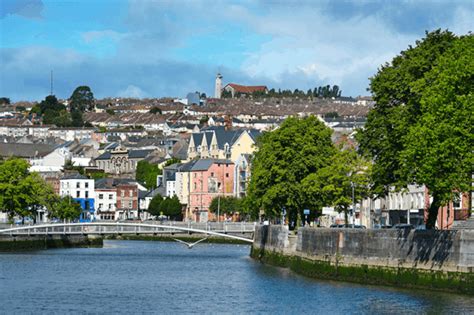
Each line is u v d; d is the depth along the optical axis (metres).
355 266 154.25
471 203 158.75
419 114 143.00
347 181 192.50
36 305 139.75
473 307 123.06
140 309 135.38
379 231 148.25
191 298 146.75
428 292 136.00
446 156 127.31
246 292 152.12
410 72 147.50
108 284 168.75
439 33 149.88
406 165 133.25
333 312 126.81
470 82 131.12
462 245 131.25
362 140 152.12
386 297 135.25
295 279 167.50
